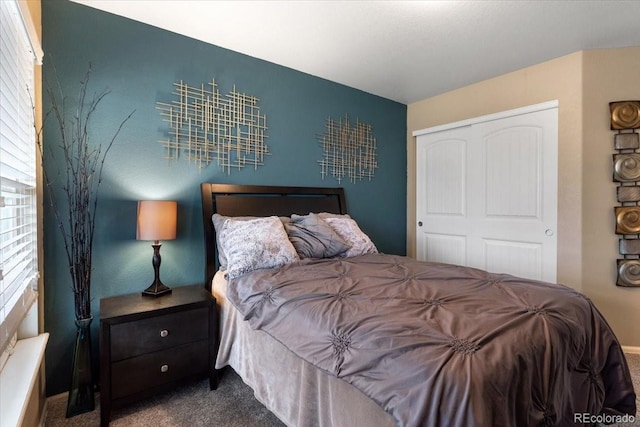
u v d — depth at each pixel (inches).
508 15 82.4
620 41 95.9
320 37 93.4
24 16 53.6
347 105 131.8
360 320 47.4
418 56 105.3
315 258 89.9
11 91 52.0
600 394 59.1
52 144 73.5
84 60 77.7
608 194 100.1
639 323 99.2
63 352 75.0
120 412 69.4
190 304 74.9
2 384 48.7
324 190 123.0
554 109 107.7
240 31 90.3
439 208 142.1
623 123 97.8
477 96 127.9
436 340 40.1
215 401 73.5
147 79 86.4
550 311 50.9
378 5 78.4
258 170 107.5
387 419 38.9
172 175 90.4
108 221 80.9
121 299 77.1
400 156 152.2
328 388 48.3
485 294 57.9
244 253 78.4
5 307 48.0
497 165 122.5
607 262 100.6
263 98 108.3
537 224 112.5
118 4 78.1
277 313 59.3
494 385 34.4
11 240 52.9
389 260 88.4
